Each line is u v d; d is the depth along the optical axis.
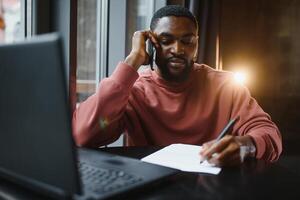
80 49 2.02
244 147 0.98
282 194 0.74
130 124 1.33
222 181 0.81
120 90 1.16
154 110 1.33
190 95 1.37
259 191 0.75
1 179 0.71
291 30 2.73
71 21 1.57
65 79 0.50
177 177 0.83
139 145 1.31
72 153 0.52
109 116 1.15
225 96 1.38
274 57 2.72
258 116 1.28
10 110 0.58
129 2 2.11
